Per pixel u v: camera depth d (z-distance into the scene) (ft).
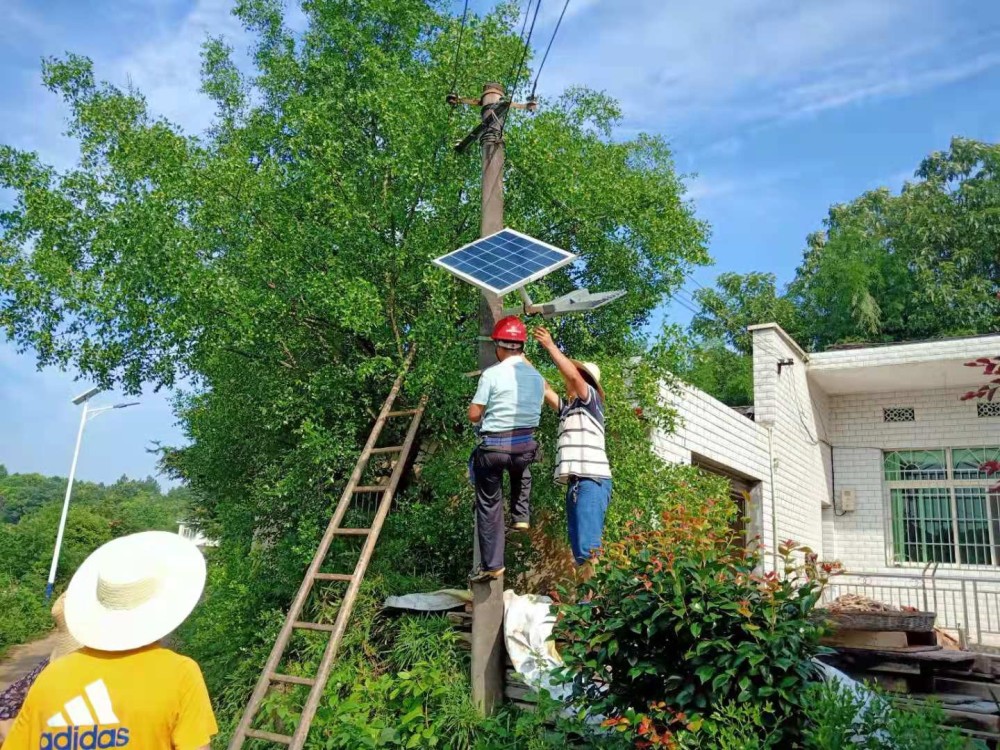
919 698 17.33
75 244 22.71
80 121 23.61
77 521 115.55
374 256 22.45
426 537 22.75
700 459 34.55
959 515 50.47
